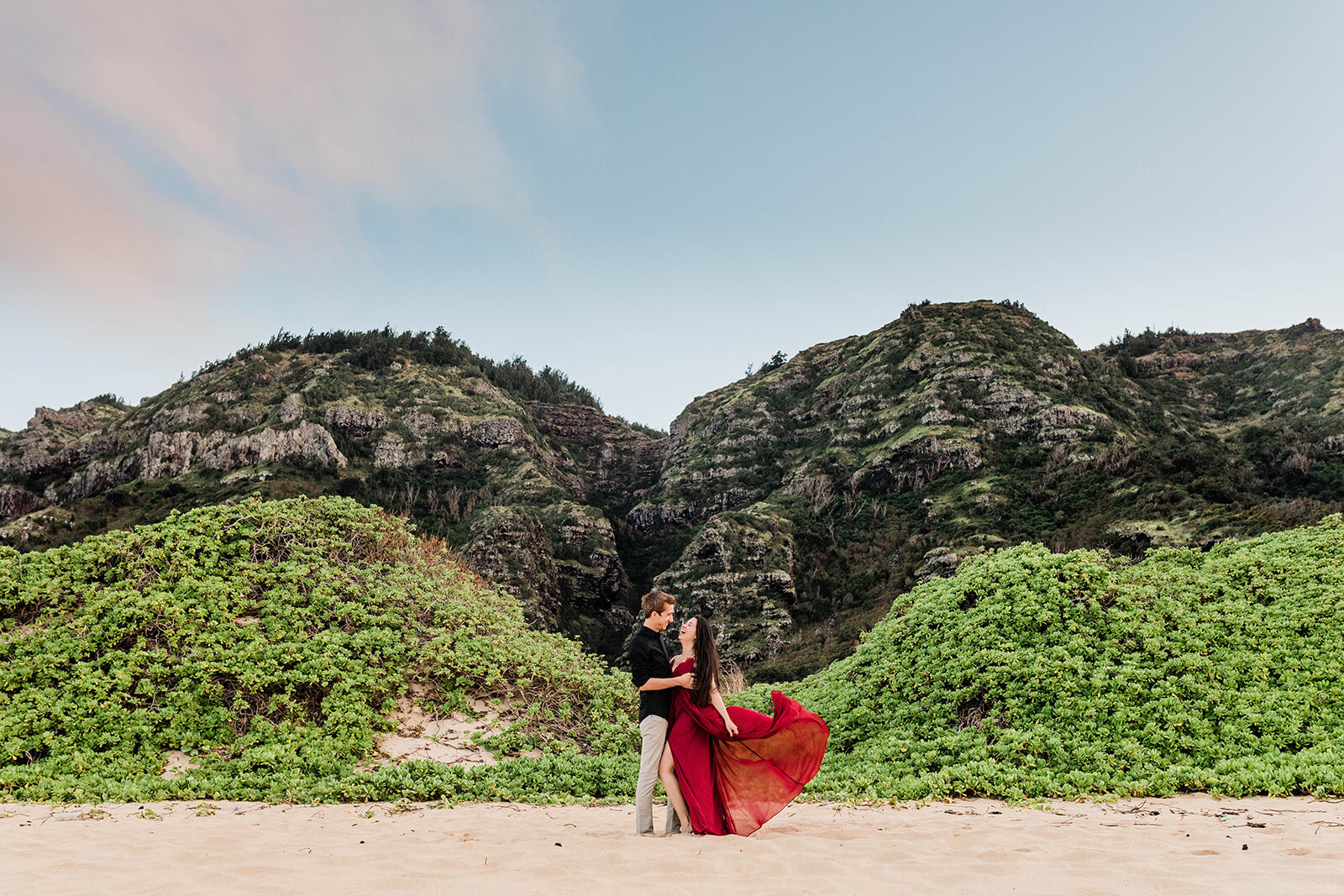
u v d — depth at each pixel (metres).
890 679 10.83
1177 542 47.38
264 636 10.61
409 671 11.04
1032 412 72.12
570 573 72.19
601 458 112.19
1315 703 8.70
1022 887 3.87
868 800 7.40
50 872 4.26
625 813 7.17
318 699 10.12
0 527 70.44
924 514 66.19
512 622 13.88
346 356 105.31
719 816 5.46
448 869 4.41
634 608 74.38
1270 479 65.06
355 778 8.24
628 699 12.57
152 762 8.62
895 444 73.44
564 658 13.04
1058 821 6.00
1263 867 4.11
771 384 101.62
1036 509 61.06
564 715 11.37
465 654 11.51
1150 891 3.72
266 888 3.93
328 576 12.10
